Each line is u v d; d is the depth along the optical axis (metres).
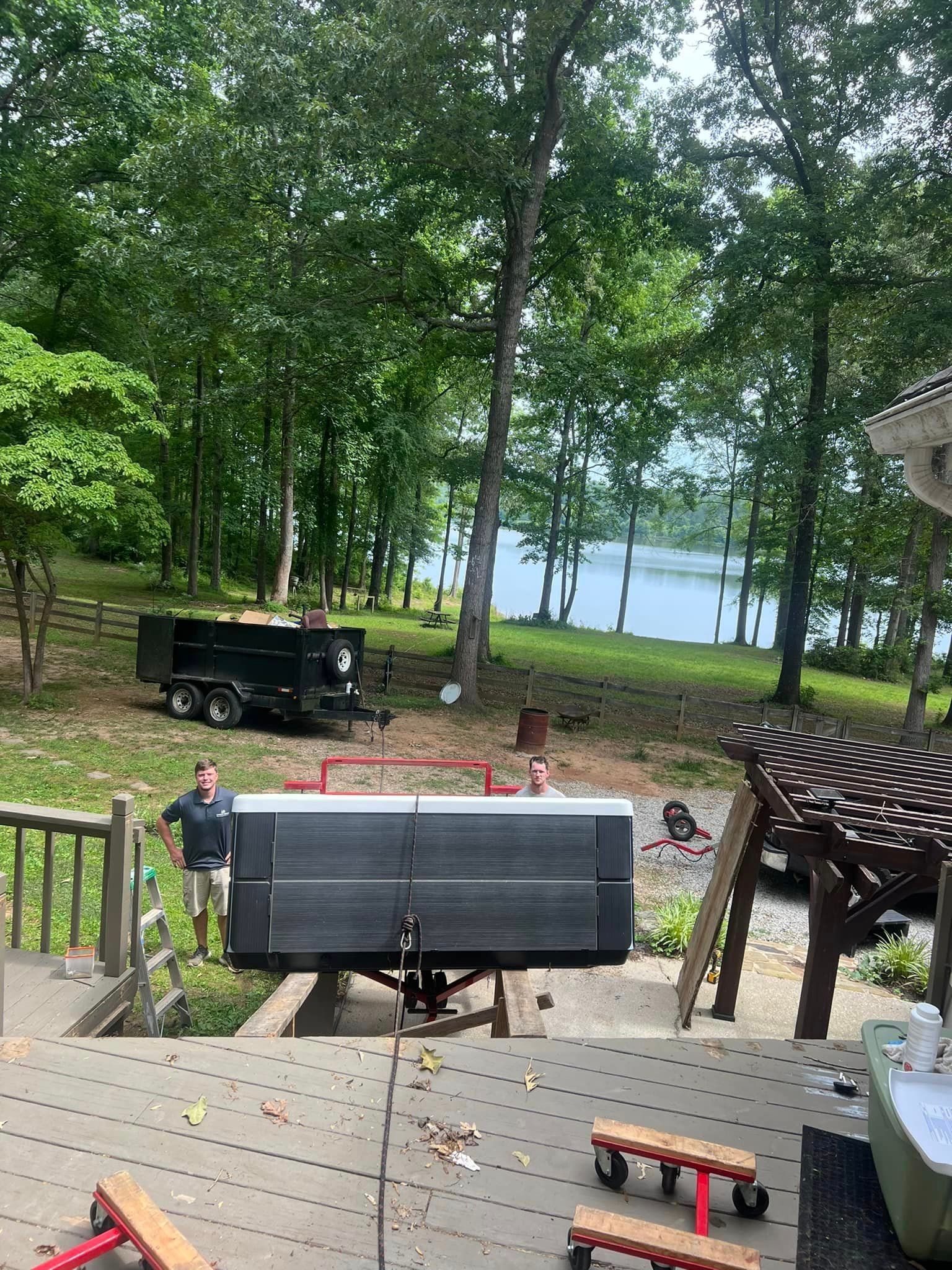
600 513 47.69
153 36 22.84
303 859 3.75
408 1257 2.31
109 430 13.98
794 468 21.75
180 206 21.23
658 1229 2.23
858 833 4.92
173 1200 2.45
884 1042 2.78
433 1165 2.68
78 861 4.39
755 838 6.04
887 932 8.50
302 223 18.81
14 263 21.33
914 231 19.89
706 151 21.28
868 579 27.28
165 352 29.88
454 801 3.88
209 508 40.56
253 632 14.19
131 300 20.80
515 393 23.16
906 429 3.70
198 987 6.25
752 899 6.15
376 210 20.36
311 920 3.72
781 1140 2.95
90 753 12.05
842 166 21.17
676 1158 2.51
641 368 23.36
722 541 53.19
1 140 21.69
